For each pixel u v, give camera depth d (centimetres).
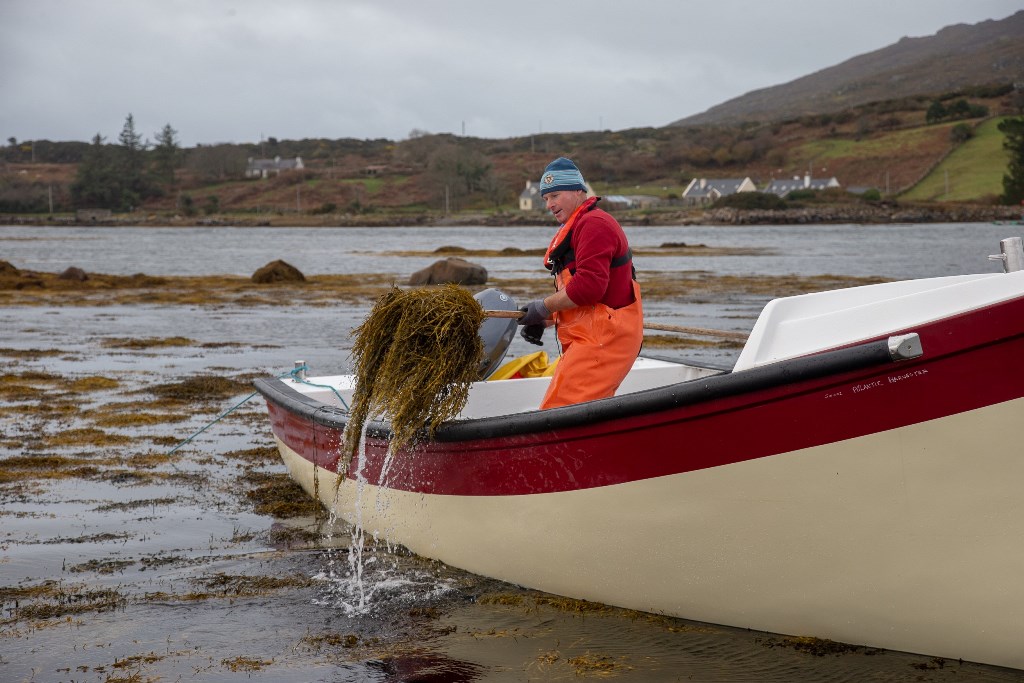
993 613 374
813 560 399
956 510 368
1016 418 350
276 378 766
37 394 1059
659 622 450
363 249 5988
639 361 694
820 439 380
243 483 720
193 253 5406
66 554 562
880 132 17175
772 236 7469
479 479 494
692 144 19162
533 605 479
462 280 2725
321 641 441
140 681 401
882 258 4094
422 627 455
